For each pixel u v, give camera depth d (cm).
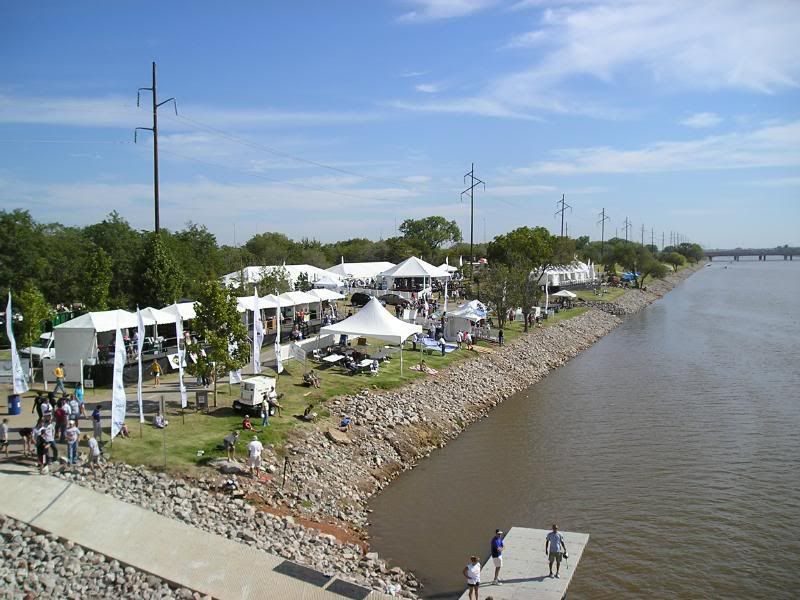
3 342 5019
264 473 2867
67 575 1945
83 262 5834
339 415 3753
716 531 2834
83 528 2162
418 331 4928
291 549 2280
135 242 6419
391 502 3091
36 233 6053
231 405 3569
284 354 4612
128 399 3578
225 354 3434
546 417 4644
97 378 3778
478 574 2216
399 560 2520
